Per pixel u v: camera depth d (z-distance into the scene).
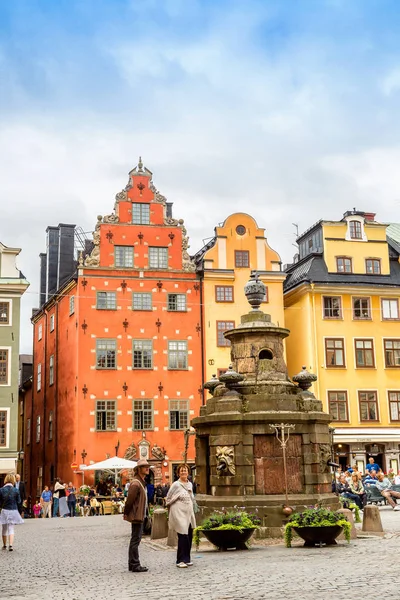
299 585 10.95
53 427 49.28
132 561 13.55
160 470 44.47
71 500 37.53
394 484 31.11
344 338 48.69
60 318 49.88
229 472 20.36
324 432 21.41
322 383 47.62
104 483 43.34
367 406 48.06
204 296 47.47
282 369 22.53
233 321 47.56
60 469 47.16
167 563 14.77
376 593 10.04
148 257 47.16
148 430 44.94
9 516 18.95
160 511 20.59
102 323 45.56
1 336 43.88
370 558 13.98
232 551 16.42
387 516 25.11
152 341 46.09
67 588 11.89
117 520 31.27
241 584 11.30
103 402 44.66
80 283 45.69
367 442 47.28
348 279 49.66
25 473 57.56
